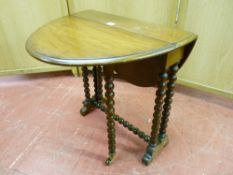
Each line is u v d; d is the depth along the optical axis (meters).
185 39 0.92
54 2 1.66
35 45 0.88
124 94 1.77
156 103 1.05
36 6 1.66
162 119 1.20
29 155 1.31
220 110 1.61
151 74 0.98
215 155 1.29
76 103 1.70
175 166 1.23
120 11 1.68
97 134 1.43
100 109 1.56
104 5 1.68
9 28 1.71
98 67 1.39
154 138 1.18
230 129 1.46
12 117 1.57
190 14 1.48
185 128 1.46
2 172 1.22
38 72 1.99
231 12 1.34
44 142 1.38
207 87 1.68
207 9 1.40
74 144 1.37
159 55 0.84
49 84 1.92
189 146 1.34
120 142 1.37
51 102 1.71
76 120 1.54
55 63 0.78
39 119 1.55
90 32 0.99
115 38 0.93
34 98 1.76
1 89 1.86
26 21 1.71
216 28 1.44
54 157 1.29
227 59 1.50
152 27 1.05
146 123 1.51
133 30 1.02
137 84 1.10
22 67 1.92
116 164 1.24
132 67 1.04
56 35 0.96
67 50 0.83
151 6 1.58
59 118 1.56
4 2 1.60
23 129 1.48
